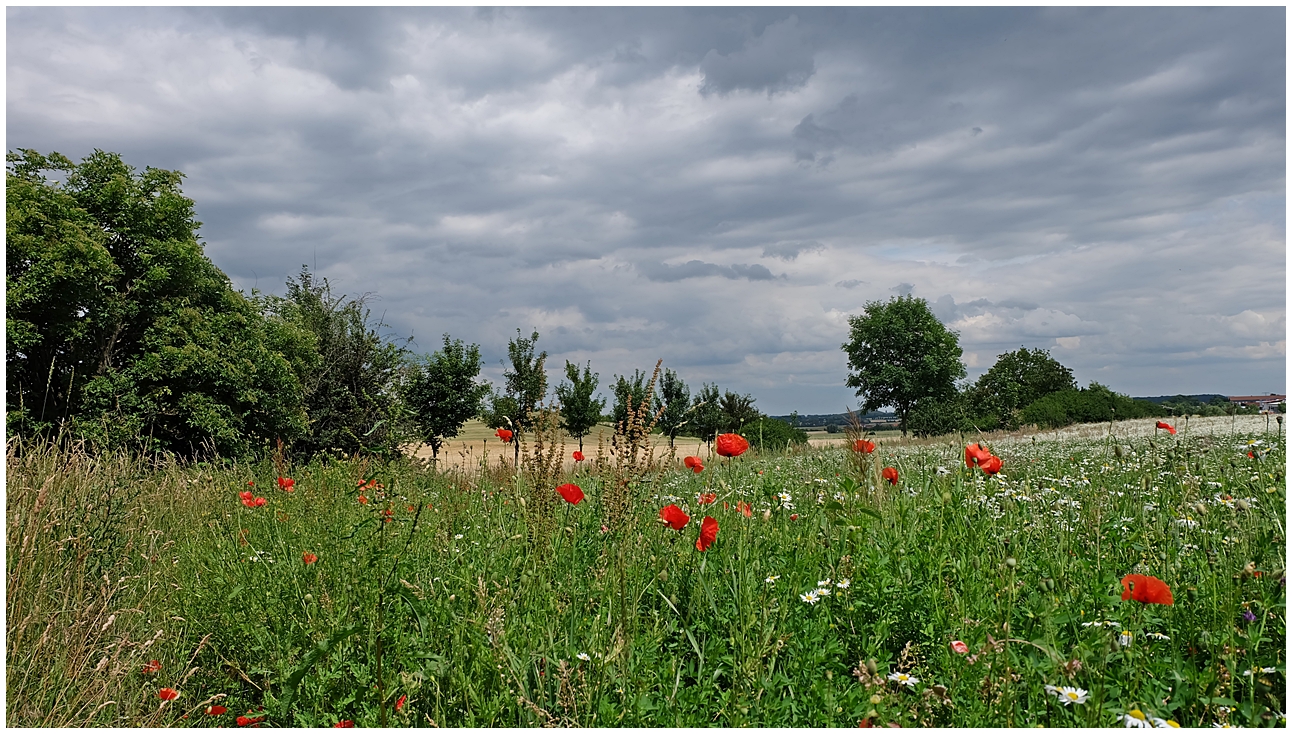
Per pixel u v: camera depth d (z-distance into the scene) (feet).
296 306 77.51
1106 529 12.21
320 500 15.49
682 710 7.81
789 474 21.72
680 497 16.99
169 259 67.97
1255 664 7.89
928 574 10.24
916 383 191.62
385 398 69.15
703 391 80.79
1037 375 236.63
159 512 18.83
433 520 13.52
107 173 69.72
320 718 8.78
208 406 61.21
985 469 14.32
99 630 10.57
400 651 9.14
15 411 51.75
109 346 63.62
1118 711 6.90
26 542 10.85
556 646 8.98
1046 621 7.92
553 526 12.48
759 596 9.98
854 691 7.77
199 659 11.48
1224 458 18.80
